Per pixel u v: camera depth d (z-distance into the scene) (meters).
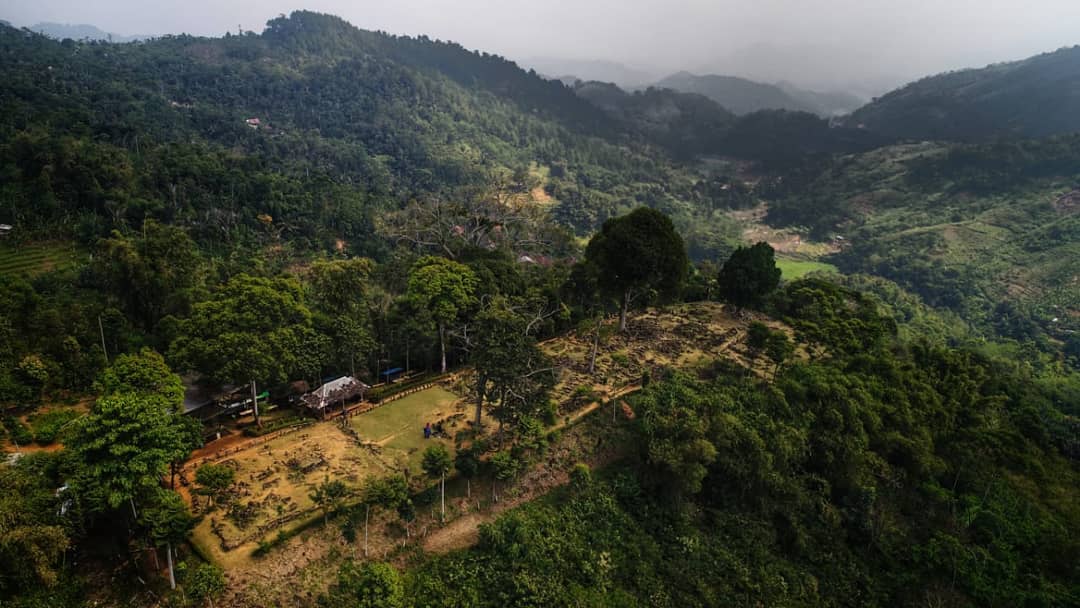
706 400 40.12
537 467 37.25
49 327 44.22
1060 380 75.12
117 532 28.39
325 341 42.94
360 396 43.47
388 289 67.94
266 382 42.03
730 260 65.19
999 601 35.47
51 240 74.12
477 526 32.66
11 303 44.03
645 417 38.50
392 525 31.27
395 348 50.84
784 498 38.34
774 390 42.72
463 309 50.41
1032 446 50.28
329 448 36.53
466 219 103.38
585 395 44.22
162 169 95.56
